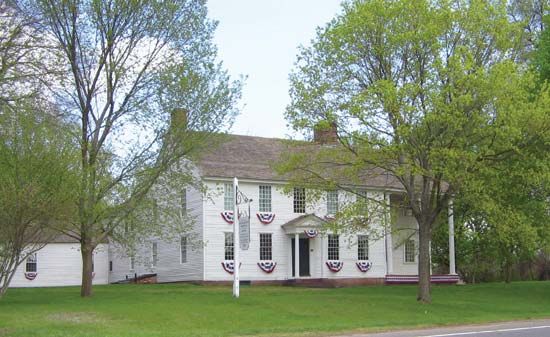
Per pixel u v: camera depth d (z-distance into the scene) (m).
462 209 37.56
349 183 33.91
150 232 31.08
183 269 41.88
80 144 26.84
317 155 30.52
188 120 30.44
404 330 22.00
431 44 27.92
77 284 51.00
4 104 22.30
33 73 24.50
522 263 54.25
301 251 43.56
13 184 15.40
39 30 25.25
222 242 40.25
